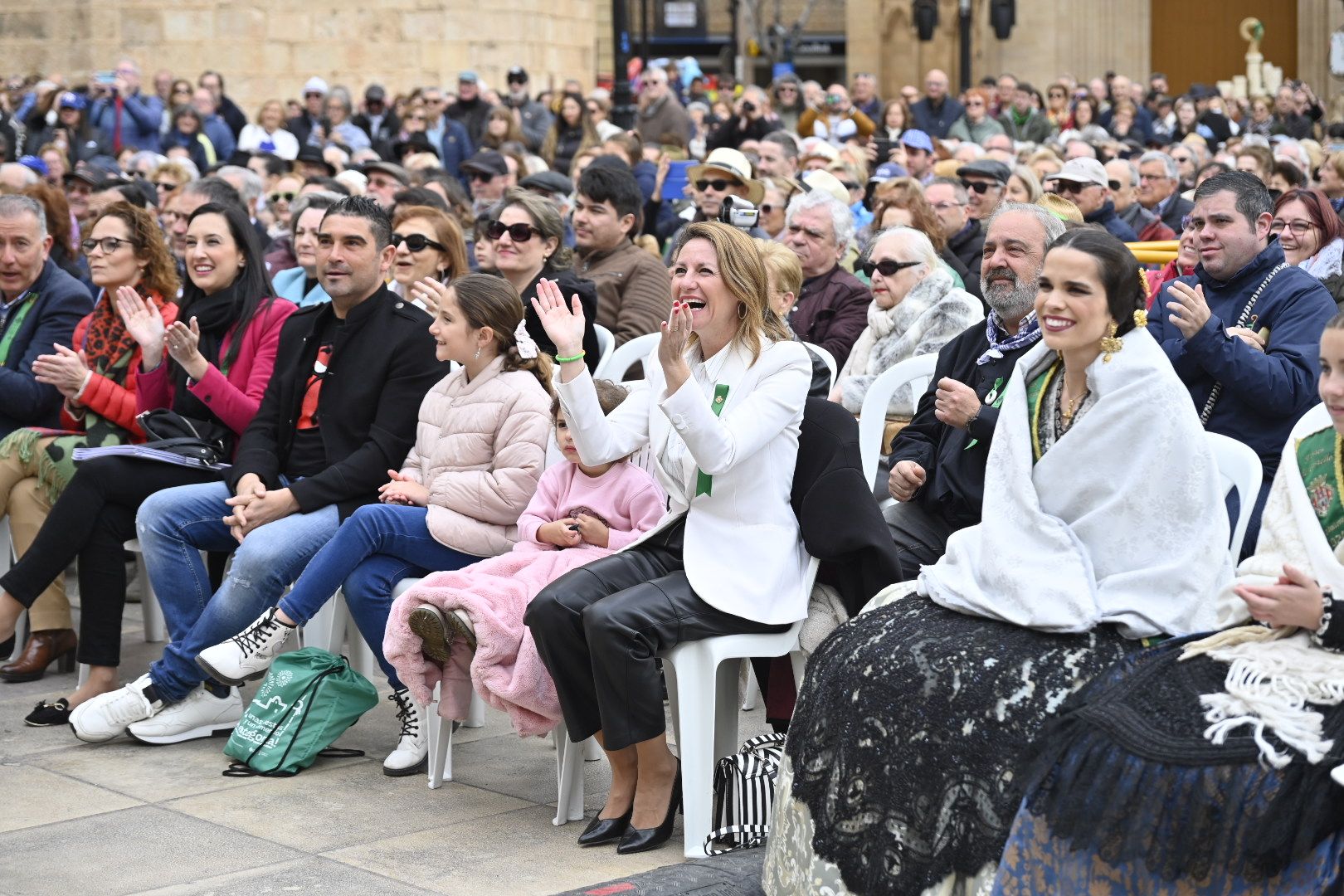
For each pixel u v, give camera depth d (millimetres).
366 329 5734
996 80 25688
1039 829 3377
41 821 4715
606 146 12297
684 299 4551
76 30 20672
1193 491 3682
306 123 18375
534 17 21203
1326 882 3150
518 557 4906
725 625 4445
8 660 6477
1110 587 3672
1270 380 4949
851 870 3701
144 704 5441
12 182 10008
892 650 3762
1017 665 3578
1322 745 3141
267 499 5477
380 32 20766
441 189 9945
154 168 13500
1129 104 23641
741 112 16297
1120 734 3285
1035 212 4992
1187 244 5867
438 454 5402
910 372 5684
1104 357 3740
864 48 31938
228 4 20594
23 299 6891
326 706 5211
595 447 4707
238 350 6188
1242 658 3344
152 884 4219
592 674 4438
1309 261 6602
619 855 4422
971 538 3955
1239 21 35031
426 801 4895
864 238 8867
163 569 5621
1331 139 23484
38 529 6422
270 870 4309
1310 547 3418
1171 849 3217
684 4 35344
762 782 4410
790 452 4582
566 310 4688
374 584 5156
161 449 5859
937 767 3582
